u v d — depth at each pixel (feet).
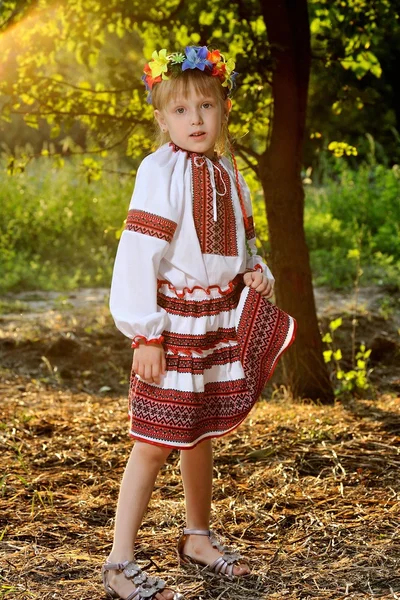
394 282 33.19
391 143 62.03
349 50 19.56
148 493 9.25
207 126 9.30
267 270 9.89
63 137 71.05
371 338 25.88
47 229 42.93
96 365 23.91
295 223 18.44
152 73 9.43
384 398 19.65
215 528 11.09
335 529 10.90
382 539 10.55
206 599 9.09
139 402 9.09
